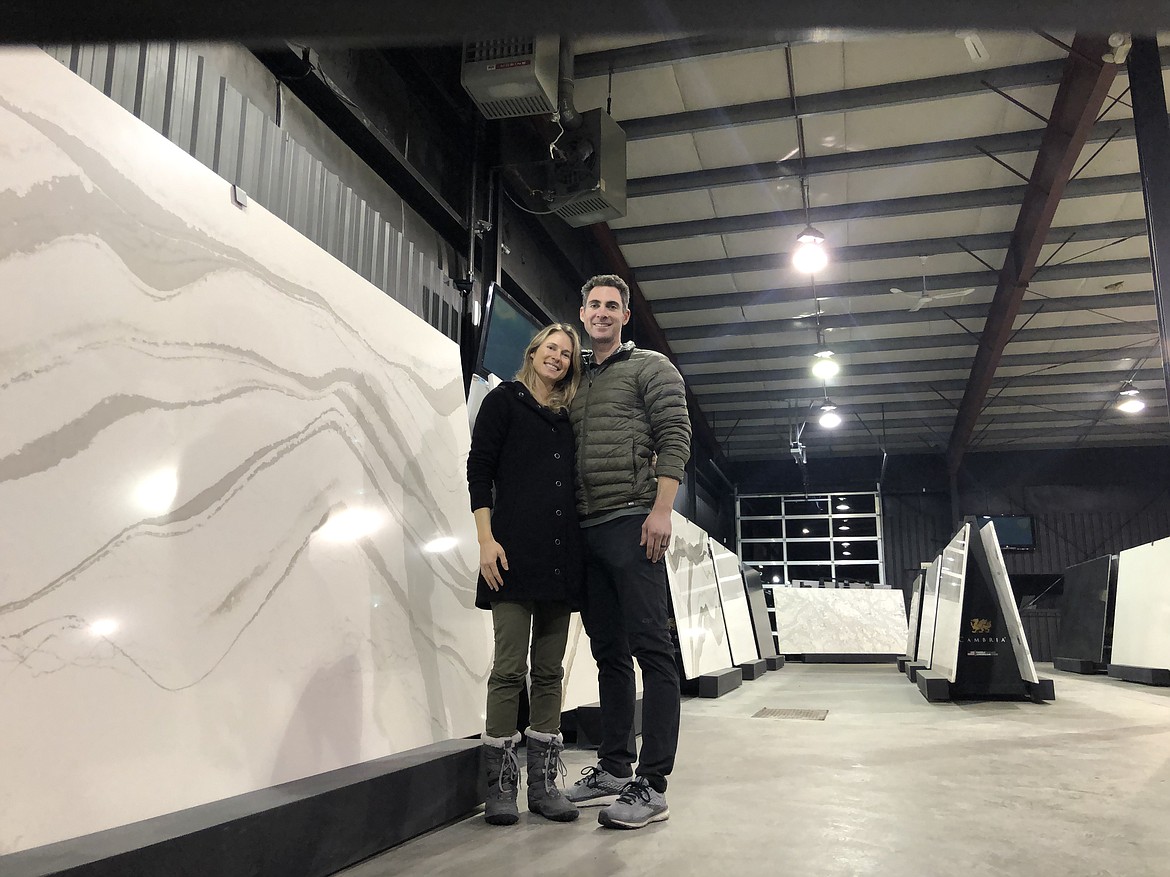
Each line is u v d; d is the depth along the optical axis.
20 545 1.05
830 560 13.55
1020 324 8.38
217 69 2.50
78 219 1.23
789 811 1.86
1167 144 3.08
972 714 3.93
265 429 1.56
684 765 2.50
